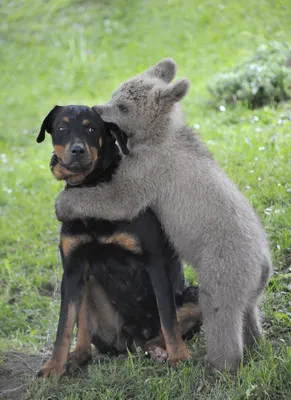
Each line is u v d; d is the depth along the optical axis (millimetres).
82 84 31344
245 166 16984
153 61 31328
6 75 33812
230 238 9570
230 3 34375
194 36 32594
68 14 37844
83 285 10133
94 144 10047
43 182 21609
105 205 9766
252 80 23797
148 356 10117
